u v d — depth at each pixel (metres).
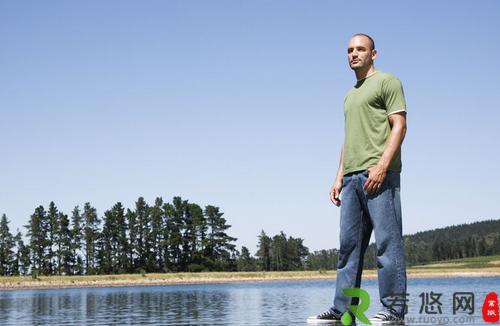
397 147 5.07
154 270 119.75
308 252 148.62
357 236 5.34
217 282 95.81
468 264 152.50
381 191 5.09
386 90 5.22
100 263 119.81
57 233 119.06
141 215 122.31
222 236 122.38
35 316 9.34
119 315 8.75
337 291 5.36
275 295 20.64
